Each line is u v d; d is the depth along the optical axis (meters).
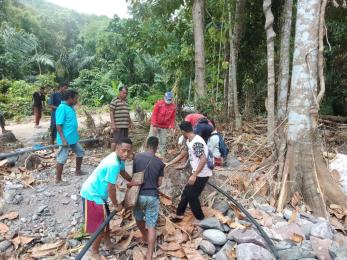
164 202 5.13
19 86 20.52
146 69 24.38
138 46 11.72
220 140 6.28
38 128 12.22
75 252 4.34
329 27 11.75
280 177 5.80
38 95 12.18
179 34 11.88
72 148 5.80
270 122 7.39
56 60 30.50
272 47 7.21
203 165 4.50
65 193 5.35
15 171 6.21
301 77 5.71
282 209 5.32
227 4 9.88
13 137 9.09
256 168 6.36
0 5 29.53
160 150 7.26
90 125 9.48
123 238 4.58
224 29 10.38
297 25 5.75
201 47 9.59
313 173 5.61
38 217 4.87
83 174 6.13
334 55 12.91
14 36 24.72
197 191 4.68
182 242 4.50
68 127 5.55
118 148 3.88
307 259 4.08
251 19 10.98
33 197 5.21
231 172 6.30
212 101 9.96
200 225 4.74
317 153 5.76
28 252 4.35
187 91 12.48
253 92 11.90
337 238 4.73
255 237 4.38
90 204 4.00
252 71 11.85
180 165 5.69
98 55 27.20
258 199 5.57
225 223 4.78
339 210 5.42
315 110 5.67
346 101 13.30
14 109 18.00
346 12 10.26
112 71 24.23
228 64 10.63
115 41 24.08
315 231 4.72
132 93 23.16
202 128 5.72
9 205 5.01
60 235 4.65
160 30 11.53
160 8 10.66
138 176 4.07
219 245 4.43
